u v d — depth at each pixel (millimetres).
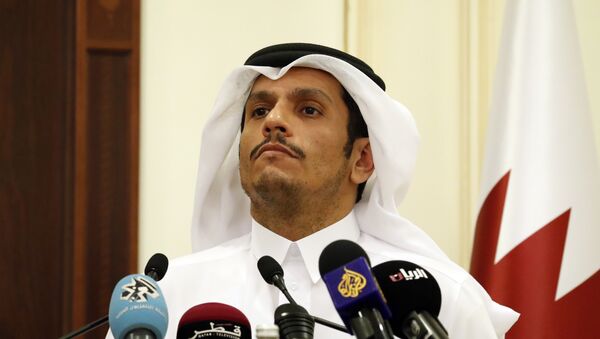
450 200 4043
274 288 2533
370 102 2574
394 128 2611
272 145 2471
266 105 2596
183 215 3857
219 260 2633
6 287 3873
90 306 3787
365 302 1655
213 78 3932
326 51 2650
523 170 3533
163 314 1774
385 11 4105
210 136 2723
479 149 4051
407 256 2609
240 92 2682
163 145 3877
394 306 1831
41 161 3936
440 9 4121
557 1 3678
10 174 3914
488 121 3816
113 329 1758
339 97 2604
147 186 3857
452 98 4086
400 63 4090
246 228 2811
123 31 3889
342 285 1663
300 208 2514
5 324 3854
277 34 3980
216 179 2785
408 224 2633
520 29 3680
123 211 3828
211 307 2012
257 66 2594
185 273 2594
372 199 2652
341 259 1687
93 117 3844
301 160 2471
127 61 3877
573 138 3537
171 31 3934
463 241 4027
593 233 3445
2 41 3957
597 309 3383
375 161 2633
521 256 3432
